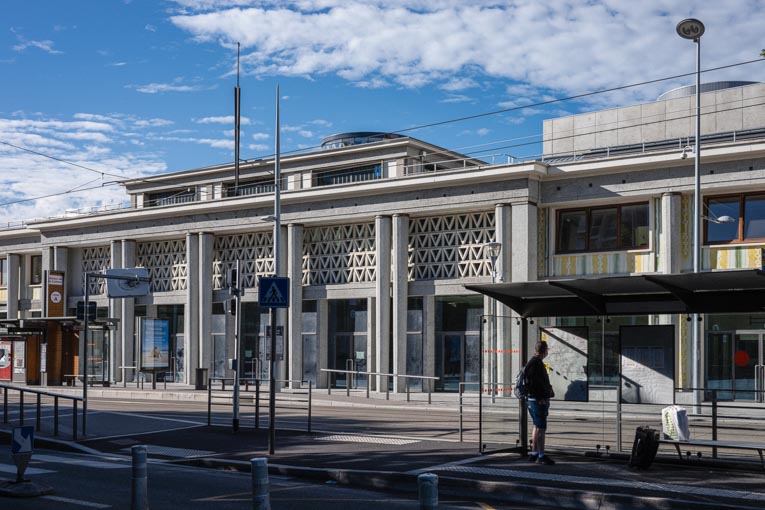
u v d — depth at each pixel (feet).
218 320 140.26
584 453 47.16
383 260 120.37
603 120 126.41
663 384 45.52
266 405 89.04
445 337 118.11
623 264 104.68
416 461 46.37
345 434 60.03
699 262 89.66
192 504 36.35
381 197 121.08
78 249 160.15
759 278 41.14
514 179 109.50
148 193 164.25
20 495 38.06
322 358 128.57
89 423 66.13
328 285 127.85
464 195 113.60
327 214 126.00
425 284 118.73
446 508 35.58
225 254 141.08
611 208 106.83
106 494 39.17
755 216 97.19
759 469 41.88
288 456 49.73
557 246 110.22
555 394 49.57
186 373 139.33
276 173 116.06
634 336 46.75
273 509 35.06
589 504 35.99
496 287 47.75
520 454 48.49
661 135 120.78
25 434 39.65
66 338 135.44
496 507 36.40
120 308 148.36
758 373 92.17
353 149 139.54
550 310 50.34
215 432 62.28
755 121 113.29
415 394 115.55
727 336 95.55
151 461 51.44
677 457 44.75
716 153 96.37
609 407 48.88
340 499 37.68
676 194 100.53
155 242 149.89
